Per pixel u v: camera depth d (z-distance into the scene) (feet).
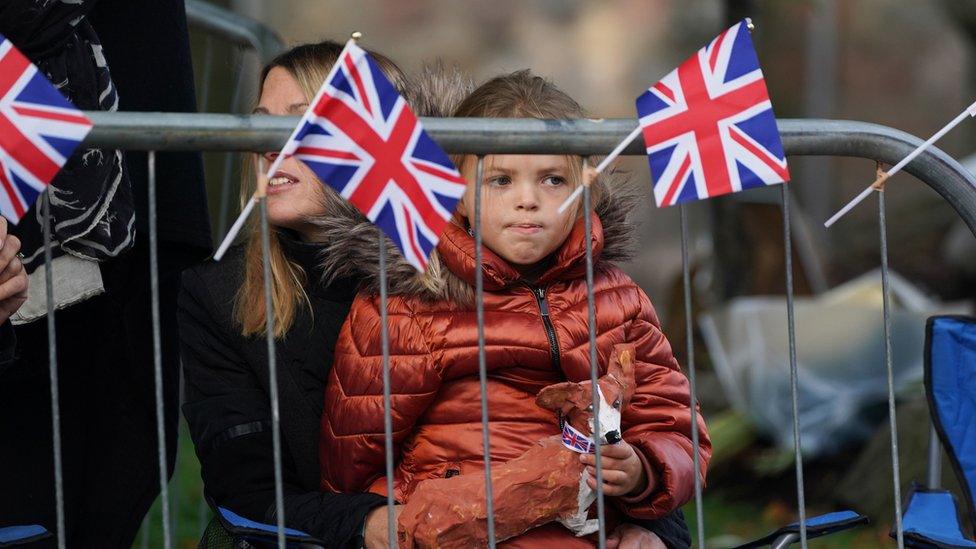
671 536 39.17
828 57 148.15
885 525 82.12
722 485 88.53
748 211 92.68
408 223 31.48
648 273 130.52
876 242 122.01
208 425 39.93
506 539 35.76
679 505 37.09
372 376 37.14
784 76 146.92
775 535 37.19
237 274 41.65
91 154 40.37
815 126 35.70
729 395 92.02
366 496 36.91
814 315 88.28
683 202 33.09
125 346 45.37
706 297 96.73
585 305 37.83
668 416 38.40
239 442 39.65
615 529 38.27
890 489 82.89
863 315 87.92
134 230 42.70
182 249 45.93
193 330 41.34
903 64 155.53
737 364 89.81
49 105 30.58
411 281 37.14
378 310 37.86
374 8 154.71
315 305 40.75
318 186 40.11
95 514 45.91
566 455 35.42
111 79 42.78
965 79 154.61
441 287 37.01
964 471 41.39
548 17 158.40
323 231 40.81
